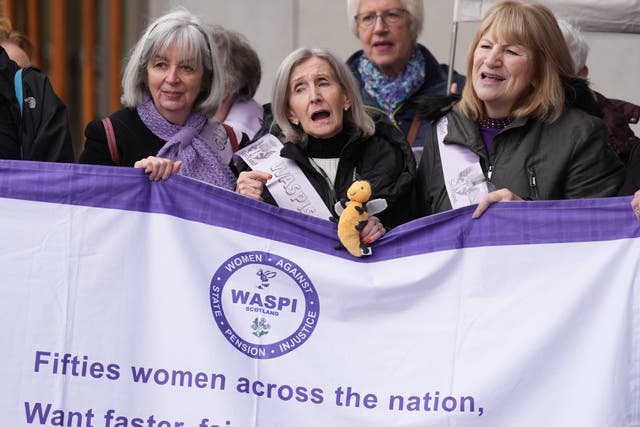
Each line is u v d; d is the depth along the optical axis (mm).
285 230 7238
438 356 7105
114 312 7152
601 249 7094
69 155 8000
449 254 7164
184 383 7102
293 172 7711
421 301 7168
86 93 14797
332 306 7180
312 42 13742
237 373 7109
